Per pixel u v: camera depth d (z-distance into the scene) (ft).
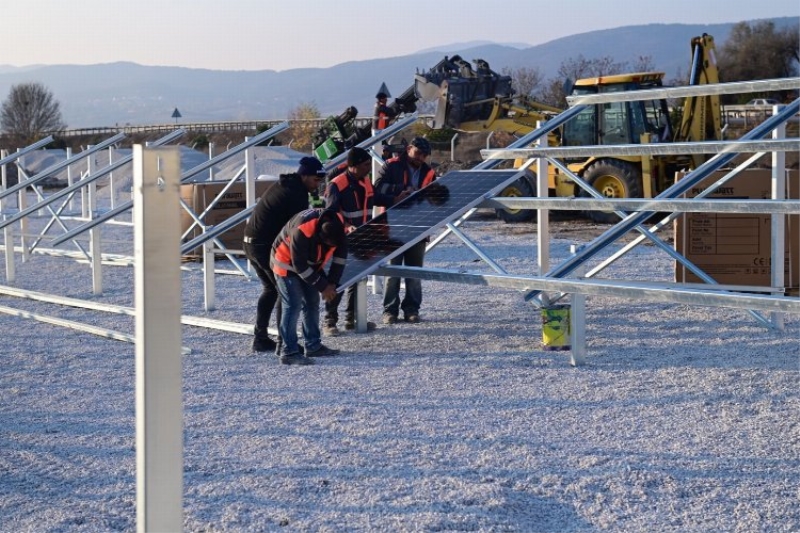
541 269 31.68
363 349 29.66
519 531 15.39
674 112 91.50
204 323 33.63
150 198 9.54
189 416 22.30
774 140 26.22
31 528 15.74
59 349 30.68
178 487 9.81
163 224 9.62
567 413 22.07
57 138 173.68
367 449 19.63
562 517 15.98
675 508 16.29
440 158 111.24
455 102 73.56
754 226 34.35
